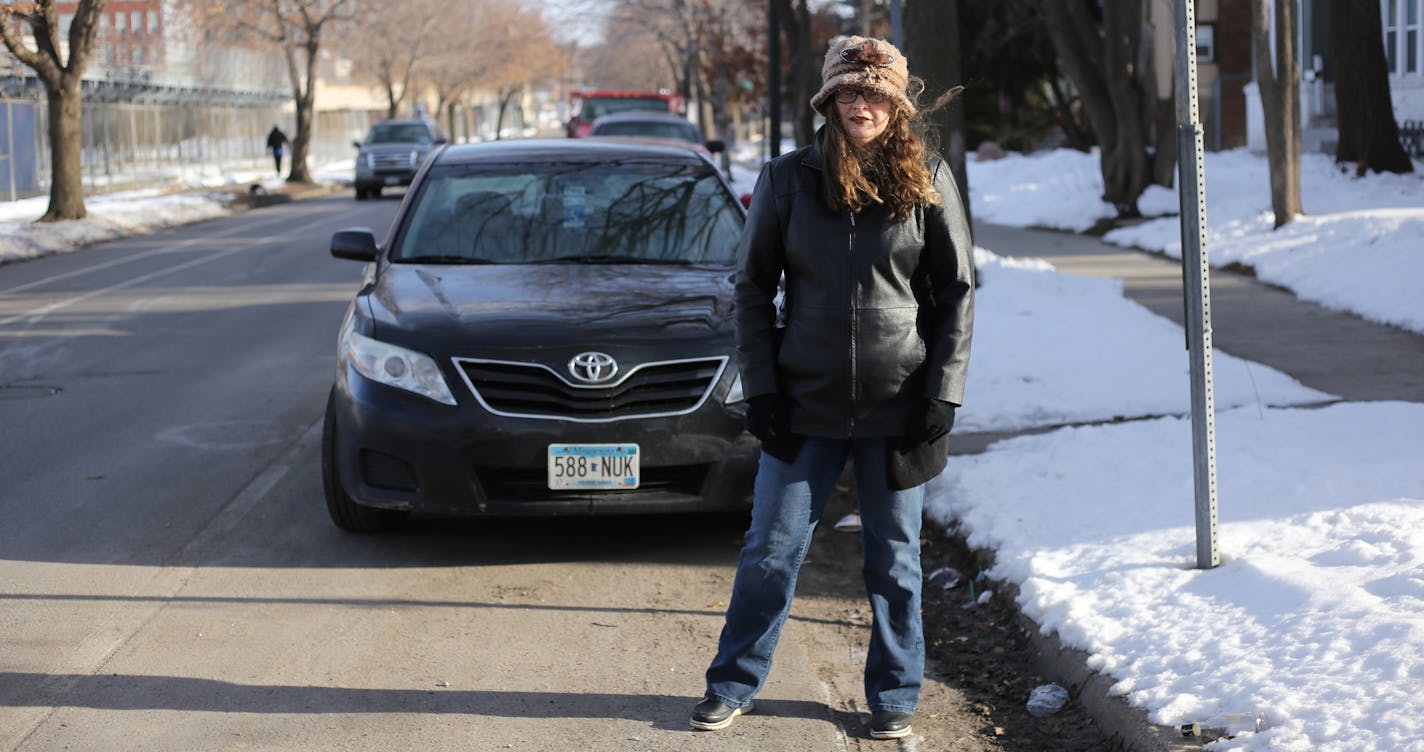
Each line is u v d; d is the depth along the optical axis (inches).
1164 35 1218.6
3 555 241.8
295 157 1706.4
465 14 2672.2
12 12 948.0
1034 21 1341.0
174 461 309.1
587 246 279.7
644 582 229.6
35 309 562.9
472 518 266.5
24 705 177.6
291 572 233.5
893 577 164.2
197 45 1723.7
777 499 161.6
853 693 183.3
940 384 153.7
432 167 304.3
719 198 295.0
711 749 165.0
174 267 733.3
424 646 199.6
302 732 169.9
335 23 1926.7
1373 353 391.2
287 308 559.8
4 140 1218.6
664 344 232.2
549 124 6284.5
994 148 1384.1
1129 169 833.5
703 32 1888.5
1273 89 641.0
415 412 229.1
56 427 344.5
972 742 168.2
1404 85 951.0
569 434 227.5
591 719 173.9
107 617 210.8
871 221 152.9
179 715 174.9
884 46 149.6
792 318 157.3
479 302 246.7
